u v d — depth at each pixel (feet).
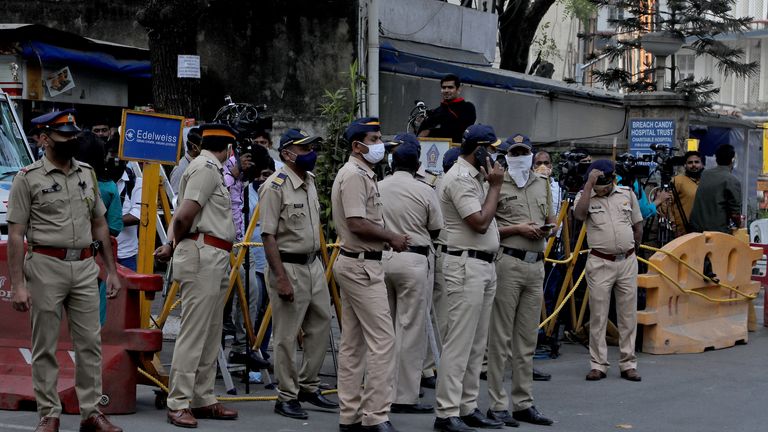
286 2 57.52
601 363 33.68
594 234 33.63
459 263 25.38
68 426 24.66
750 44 156.15
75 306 23.29
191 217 25.07
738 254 42.04
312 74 57.52
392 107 59.31
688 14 88.02
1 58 51.57
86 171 23.49
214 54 58.75
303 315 26.58
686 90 82.94
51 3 62.03
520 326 27.30
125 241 32.09
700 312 40.40
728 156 43.24
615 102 69.97
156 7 51.44
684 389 32.48
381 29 63.62
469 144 25.40
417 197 25.68
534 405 29.60
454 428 25.31
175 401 25.13
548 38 131.44
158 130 27.40
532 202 27.22
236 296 31.55
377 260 24.77
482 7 84.53
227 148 25.96
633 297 33.81
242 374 31.42
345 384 25.23
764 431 27.20
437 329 30.71
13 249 22.47
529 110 66.64
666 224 43.34
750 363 37.32
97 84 56.29
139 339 26.11
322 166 32.14
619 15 116.57
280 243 26.11
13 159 36.06
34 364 23.09
